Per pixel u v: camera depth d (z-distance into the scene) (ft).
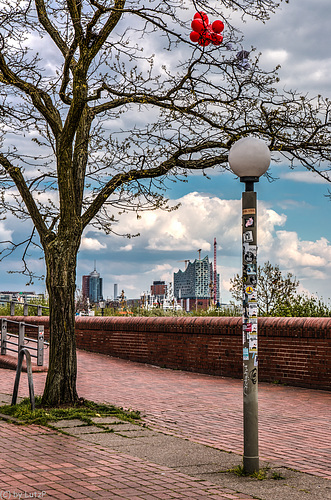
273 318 46.65
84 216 35.22
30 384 31.60
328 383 42.68
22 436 27.43
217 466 23.34
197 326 52.75
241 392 42.27
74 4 32.65
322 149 34.47
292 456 25.09
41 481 20.38
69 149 34.01
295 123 34.53
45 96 36.96
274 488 20.54
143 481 20.79
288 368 45.34
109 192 35.45
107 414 32.71
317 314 61.26
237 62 33.73
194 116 35.50
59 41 37.09
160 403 37.55
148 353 58.08
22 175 36.32
